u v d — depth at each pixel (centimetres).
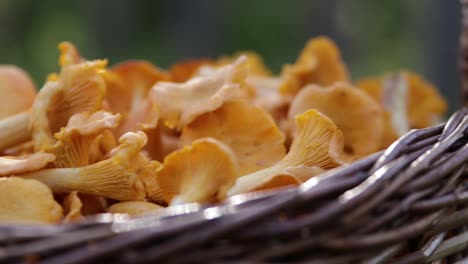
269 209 51
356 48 306
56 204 57
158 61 265
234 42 271
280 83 77
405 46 301
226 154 57
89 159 61
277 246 52
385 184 53
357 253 53
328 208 52
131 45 271
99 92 62
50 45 285
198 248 51
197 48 260
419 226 54
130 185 59
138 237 50
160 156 65
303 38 284
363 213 52
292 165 62
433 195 55
